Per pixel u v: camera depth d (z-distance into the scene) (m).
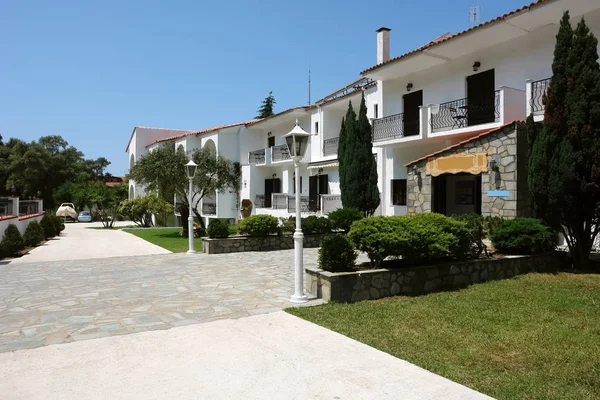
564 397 3.98
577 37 9.62
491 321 6.41
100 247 20.08
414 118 19.56
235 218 34.22
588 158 9.43
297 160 8.20
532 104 13.23
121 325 6.57
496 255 9.98
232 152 34.03
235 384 4.36
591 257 11.22
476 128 15.20
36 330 6.36
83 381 4.47
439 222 9.02
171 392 4.19
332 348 5.39
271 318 6.85
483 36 14.94
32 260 15.17
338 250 8.15
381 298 7.99
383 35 22.30
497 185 12.12
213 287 9.52
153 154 25.97
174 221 43.12
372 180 19.30
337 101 24.27
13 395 4.14
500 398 3.99
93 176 79.81
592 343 5.40
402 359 5.00
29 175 60.28
